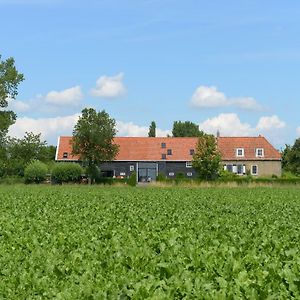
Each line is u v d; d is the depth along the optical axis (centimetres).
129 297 984
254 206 3206
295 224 2150
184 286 1026
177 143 9388
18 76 7762
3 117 7669
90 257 1354
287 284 1077
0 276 1193
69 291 1022
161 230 1894
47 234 1777
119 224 2105
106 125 7719
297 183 6450
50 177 7575
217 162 8044
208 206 3131
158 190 5066
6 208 2995
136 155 9212
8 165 7844
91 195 4178
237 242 1569
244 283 1048
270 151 9194
